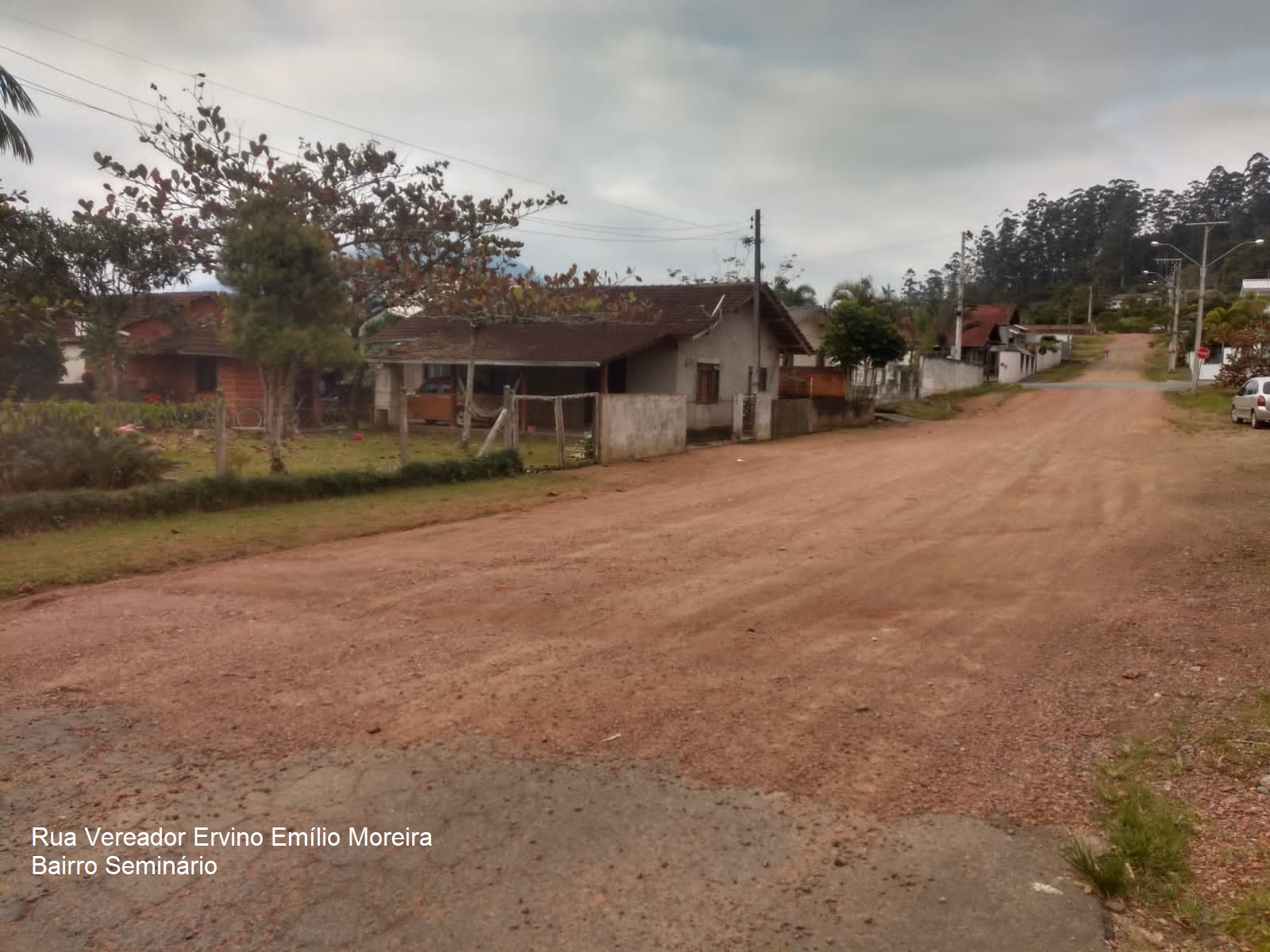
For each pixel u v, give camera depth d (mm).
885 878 3465
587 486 15727
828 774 4348
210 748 4562
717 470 18422
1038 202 146750
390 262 21578
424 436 25672
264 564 9078
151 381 30281
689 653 6188
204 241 20078
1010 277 143500
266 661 5926
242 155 19812
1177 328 66500
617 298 24594
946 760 4516
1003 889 3408
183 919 3182
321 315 14672
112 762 4406
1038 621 7031
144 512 11164
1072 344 90000
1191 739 4664
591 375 26609
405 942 3059
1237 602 7266
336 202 20797
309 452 19797
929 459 20672
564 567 8961
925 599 7754
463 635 6551
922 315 47156
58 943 3051
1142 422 31734
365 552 9742
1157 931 3170
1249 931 3090
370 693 5355
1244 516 11547
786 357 34625
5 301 18391
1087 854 3562
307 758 4461
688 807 4004
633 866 3525
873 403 34281
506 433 17219
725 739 4746
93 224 22391
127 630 6633
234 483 12125
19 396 22969
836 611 7348
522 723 4922
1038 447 23484
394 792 4109
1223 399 37656
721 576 8586
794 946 3059
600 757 4504
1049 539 10594
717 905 3281
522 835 3754
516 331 27328
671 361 25922
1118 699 5305
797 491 15148
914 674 5781
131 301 24641
